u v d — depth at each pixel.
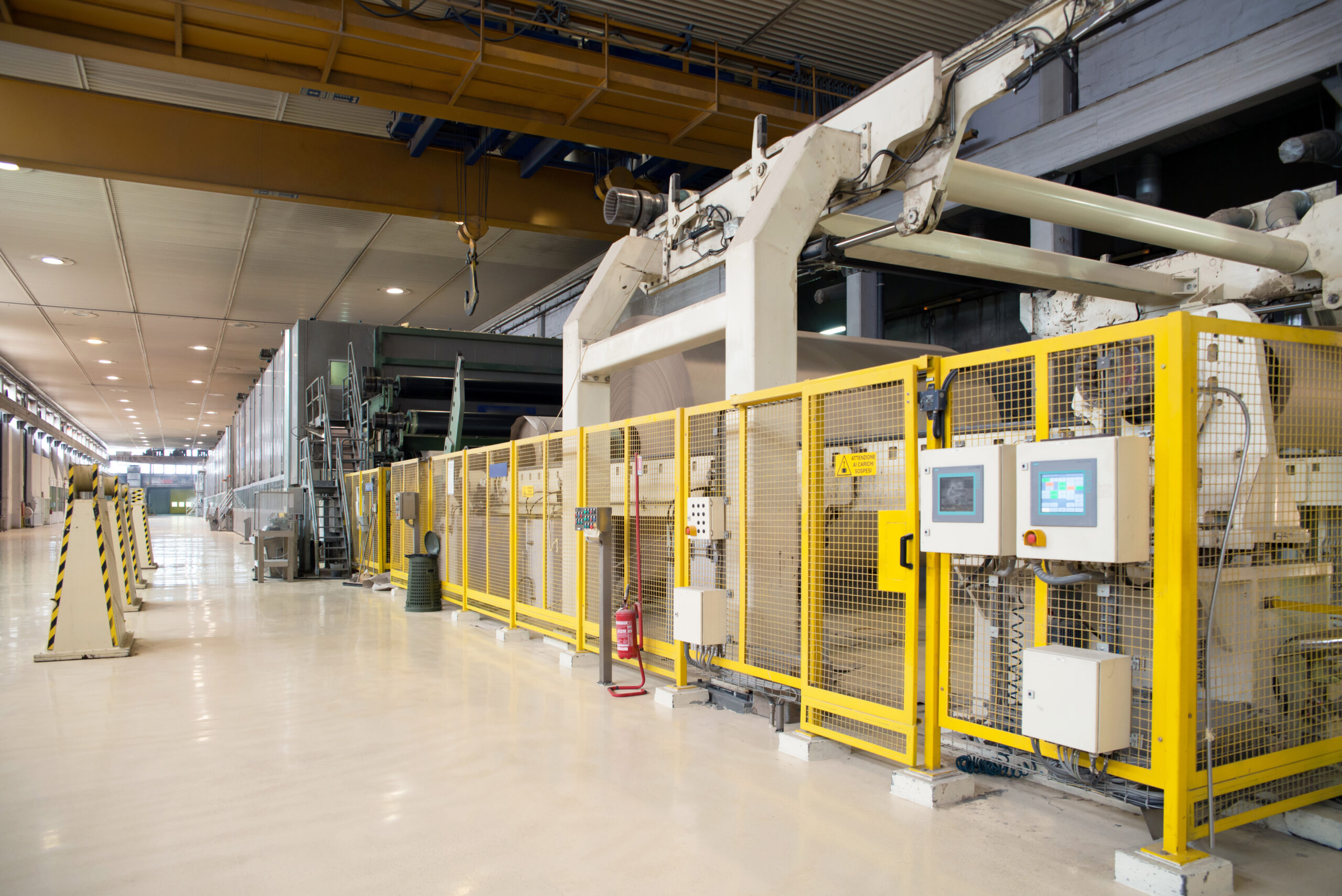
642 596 5.99
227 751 4.46
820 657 4.42
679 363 8.41
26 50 10.33
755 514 4.99
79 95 11.45
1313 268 5.95
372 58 9.13
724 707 5.33
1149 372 3.21
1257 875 2.94
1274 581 3.48
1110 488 2.95
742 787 3.84
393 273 19.55
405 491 12.25
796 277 5.49
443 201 13.62
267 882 2.91
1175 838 2.81
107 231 16.25
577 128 10.77
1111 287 6.81
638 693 5.70
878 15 9.66
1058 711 3.08
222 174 12.22
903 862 3.04
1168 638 2.86
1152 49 8.09
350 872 2.98
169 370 33.47
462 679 6.22
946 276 7.17
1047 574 3.28
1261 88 6.69
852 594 4.30
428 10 9.43
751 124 10.62
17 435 42.00
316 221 15.82
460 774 4.05
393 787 3.87
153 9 8.19
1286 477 3.52
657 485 6.14
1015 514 3.36
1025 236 12.20
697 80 10.17
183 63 8.89
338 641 7.96
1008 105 9.59
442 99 10.01
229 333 26.05
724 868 2.99
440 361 16.72
